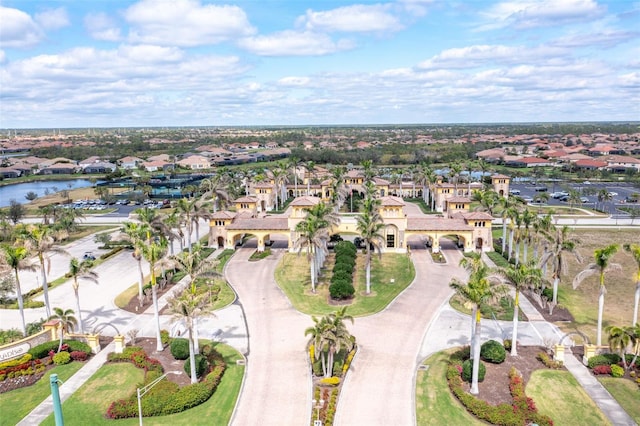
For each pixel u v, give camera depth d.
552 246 61.66
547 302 64.56
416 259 89.62
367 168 153.00
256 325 60.06
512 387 43.88
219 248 98.44
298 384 46.06
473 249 93.88
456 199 115.19
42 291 72.69
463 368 46.56
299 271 82.19
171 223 80.06
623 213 129.12
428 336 56.19
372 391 44.69
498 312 62.62
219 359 50.38
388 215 93.44
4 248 56.06
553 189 169.62
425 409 41.84
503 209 87.38
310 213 75.94
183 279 78.19
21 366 49.06
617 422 39.78
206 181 144.00
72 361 51.69
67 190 181.75
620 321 60.19
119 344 52.72
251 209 115.00
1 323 61.31
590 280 76.75
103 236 100.44
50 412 42.03
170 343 53.12
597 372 47.16
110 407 41.44
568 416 40.66
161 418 41.12
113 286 75.31
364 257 91.19
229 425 40.00
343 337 44.62
